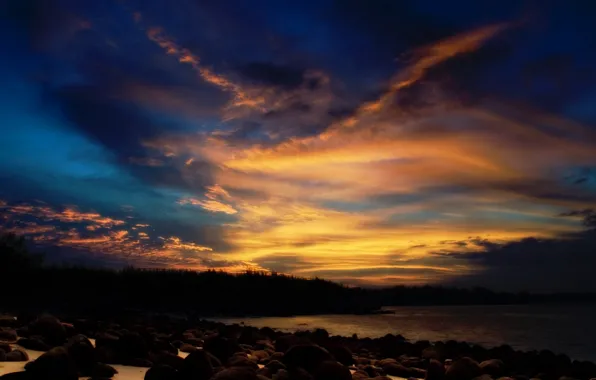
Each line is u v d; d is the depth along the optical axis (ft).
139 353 29.71
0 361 24.91
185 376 23.50
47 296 147.74
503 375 40.29
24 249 156.15
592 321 174.29
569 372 43.32
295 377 25.72
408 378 35.65
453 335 111.96
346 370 26.94
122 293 182.09
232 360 28.84
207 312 195.83
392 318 206.18
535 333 112.78
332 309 272.10
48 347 29.94
